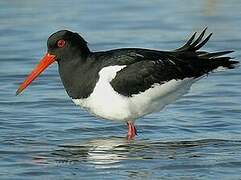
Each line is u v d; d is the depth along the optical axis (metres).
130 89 14.59
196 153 13.88
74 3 27.86
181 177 12.56
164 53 15.13
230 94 17.94
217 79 19.25
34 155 13.90
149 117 16.38
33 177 12.66
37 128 15.59
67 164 13.34
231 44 22.45
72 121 16.09
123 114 14.77
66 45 14.86
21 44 22.95
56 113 16.64
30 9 26.91
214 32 23.89
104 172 12.88
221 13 26.25
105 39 23.22
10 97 17.84
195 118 16.22
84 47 14.90
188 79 15.04
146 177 12.58
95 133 15.41
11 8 27.06
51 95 18.03
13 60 21.36
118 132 15.49
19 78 19.59
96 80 14.55
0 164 13.36
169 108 16.97
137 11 26.73
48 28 24.44
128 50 15.03
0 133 15.21
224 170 12.88
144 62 14.77
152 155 13.83
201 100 17.48
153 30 24.31
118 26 24.80
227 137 14.90
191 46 15.41
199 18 25.66
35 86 18.86
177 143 14.56
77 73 14.74
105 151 14.14
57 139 14.94
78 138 15.04
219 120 16.02
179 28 24.44
